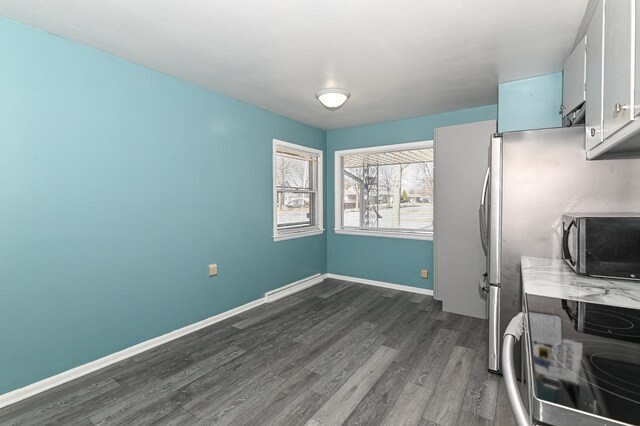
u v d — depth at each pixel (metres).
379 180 4.37
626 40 0.95
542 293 1.22
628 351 0.75
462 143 3.17
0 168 1.80
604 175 1.67
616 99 1.05
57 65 2.00
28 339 1.92
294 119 4.06
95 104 2.19
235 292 3.31
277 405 1.84
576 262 1.48
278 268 3.88
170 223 2.69
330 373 2.17
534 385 0.62
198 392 1.97
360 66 2.45
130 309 2.42
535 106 2.67
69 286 2.09
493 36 2.00
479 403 1.84
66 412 1.78
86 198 2.16
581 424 0.53
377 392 1.96
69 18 1.79
